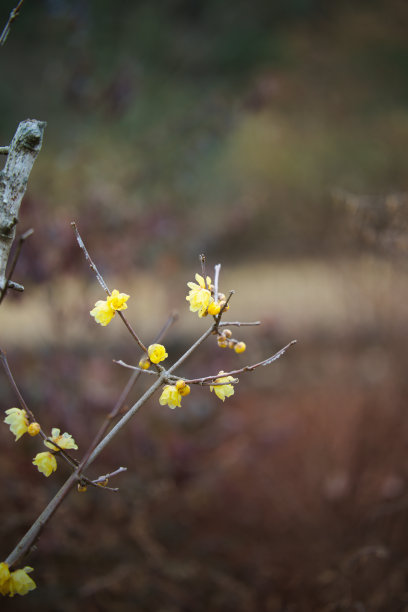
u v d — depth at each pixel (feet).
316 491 8.07
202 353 9.91
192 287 3.03
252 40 25.03
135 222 9.87
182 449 8.03
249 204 14.87
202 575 7.05
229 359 9.75
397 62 14.56
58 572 6.89
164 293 12.21
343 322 10.48
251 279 18.62
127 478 7.80
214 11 26.03
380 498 7.39
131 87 10.70
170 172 12.41
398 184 10.85
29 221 8.50
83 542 7.13
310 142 20.36
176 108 16.61
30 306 11.92
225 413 10.14
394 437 8.11
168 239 11.25
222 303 3.04
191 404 9.25
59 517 7.04
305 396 10.71
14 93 25.29
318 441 8.93
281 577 6.97
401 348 8.61
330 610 5.63
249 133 21.44
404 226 7.56
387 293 8.79
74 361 8.79
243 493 8.80
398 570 6.22
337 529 7.33
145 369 3.03
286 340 12.85
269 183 21.17
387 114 14.06
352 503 7.47
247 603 6.61
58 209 9.81
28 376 9.01
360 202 7.98
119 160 11.79
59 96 14.73
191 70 24.32
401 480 7.54
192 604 6.74
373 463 7.98
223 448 9.26
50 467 2.94
